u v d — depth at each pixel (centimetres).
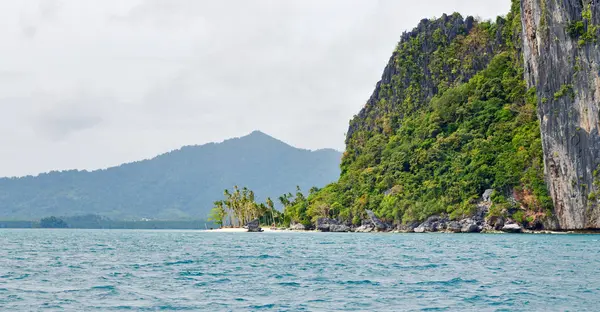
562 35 15000
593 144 14238
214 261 6506
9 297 3859
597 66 14250
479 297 3822
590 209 14250
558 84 15025
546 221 15288
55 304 3609
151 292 4066
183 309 3453
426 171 19400
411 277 4853
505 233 15488
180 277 4906
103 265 6028
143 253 7975
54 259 6875
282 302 3669
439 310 3406
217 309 3453
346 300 3731
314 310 3412
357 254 7556
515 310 3409
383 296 3878
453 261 6353
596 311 3378
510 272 5184
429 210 17650
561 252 7681
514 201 16062
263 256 7269
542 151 16275
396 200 18888
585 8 14712
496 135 18500
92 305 3581
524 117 18262
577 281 4550
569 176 14675
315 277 4888
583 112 14450
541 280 4616
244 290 4159
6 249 9206
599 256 6944
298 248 9094
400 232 18212
